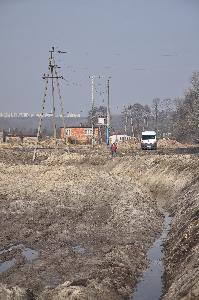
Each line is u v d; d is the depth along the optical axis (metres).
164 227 82.62
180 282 46.16
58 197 105.00
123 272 54.06
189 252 54.44
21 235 73.62
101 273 52.59
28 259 61.19
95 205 97.31
